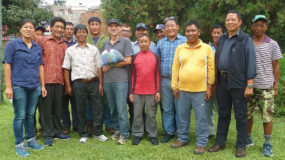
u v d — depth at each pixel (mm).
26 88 3143
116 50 3492
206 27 5590
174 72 3402
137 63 3490
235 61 3000
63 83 3676
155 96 3535
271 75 3164
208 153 3227
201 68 3174
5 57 3023
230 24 3006
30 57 3127
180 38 3613
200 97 3211
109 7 6605
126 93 3615
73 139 3826
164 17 6102
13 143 3641
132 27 6371
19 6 9766
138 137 3631
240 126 3113
